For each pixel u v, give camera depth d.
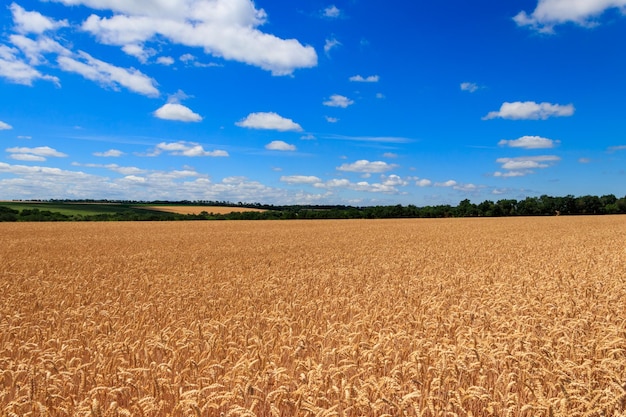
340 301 10.46
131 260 21.28
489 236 36.41
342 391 4.80
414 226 55.62
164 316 9.16
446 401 4.75
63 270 17.58
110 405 4.54
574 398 4.57
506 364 5.66
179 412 4.69
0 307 10.57
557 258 19.78
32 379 5.04
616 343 6.10
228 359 6.12
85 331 7.75
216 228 54.38
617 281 12.66
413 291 11.76
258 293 12.09
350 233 42.50
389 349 6.18
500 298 10.09
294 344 6.67
